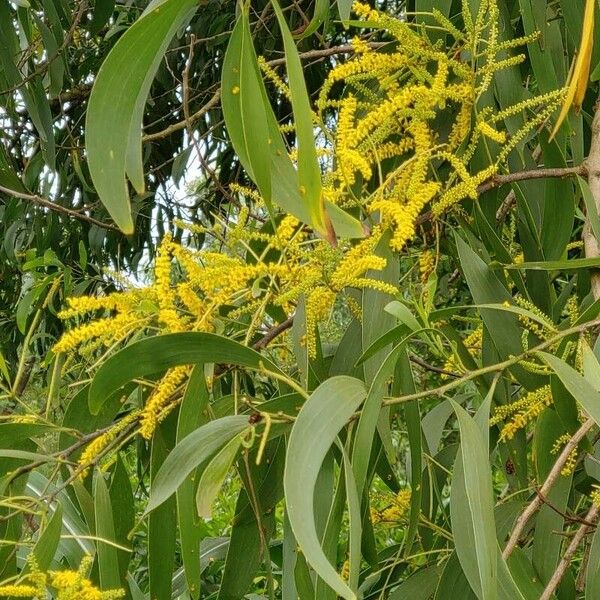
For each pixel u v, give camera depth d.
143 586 2.04
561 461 0.79
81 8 1.69
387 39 1.89
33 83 1.43
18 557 0.93
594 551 0.85
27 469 0.84
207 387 0.83
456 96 0.89
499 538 0.94
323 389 0.70
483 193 1.06
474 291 0.91
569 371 0.71
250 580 0.97
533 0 0.98
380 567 1.35
